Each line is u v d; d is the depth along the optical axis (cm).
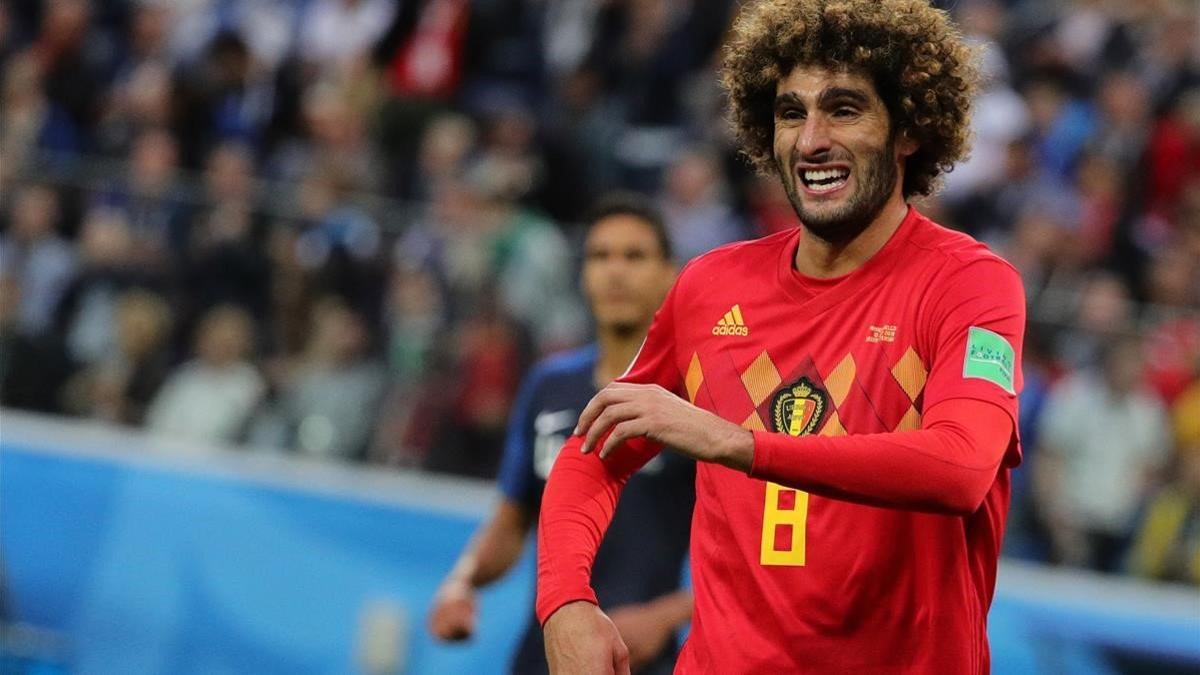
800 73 966
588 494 1023
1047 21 3572
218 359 2469
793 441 855
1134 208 3278
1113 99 3347
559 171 3319
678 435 862
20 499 2475
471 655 2303
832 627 942
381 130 3328
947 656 941
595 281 1576
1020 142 3238
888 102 965
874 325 951
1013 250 2878
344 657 2362
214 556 2417
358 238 2462
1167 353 2283
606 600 1499
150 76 3366
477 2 3572
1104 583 2238
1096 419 2258
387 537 2377
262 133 3344
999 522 978
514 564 1636
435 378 2398
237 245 2494
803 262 989
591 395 1598
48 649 2436
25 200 2558
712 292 1014
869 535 934
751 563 961
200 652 2400
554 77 3572
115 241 2530
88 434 2480
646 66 3506
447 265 2423
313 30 3566
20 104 3325
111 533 2447
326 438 2420
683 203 3083
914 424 934
